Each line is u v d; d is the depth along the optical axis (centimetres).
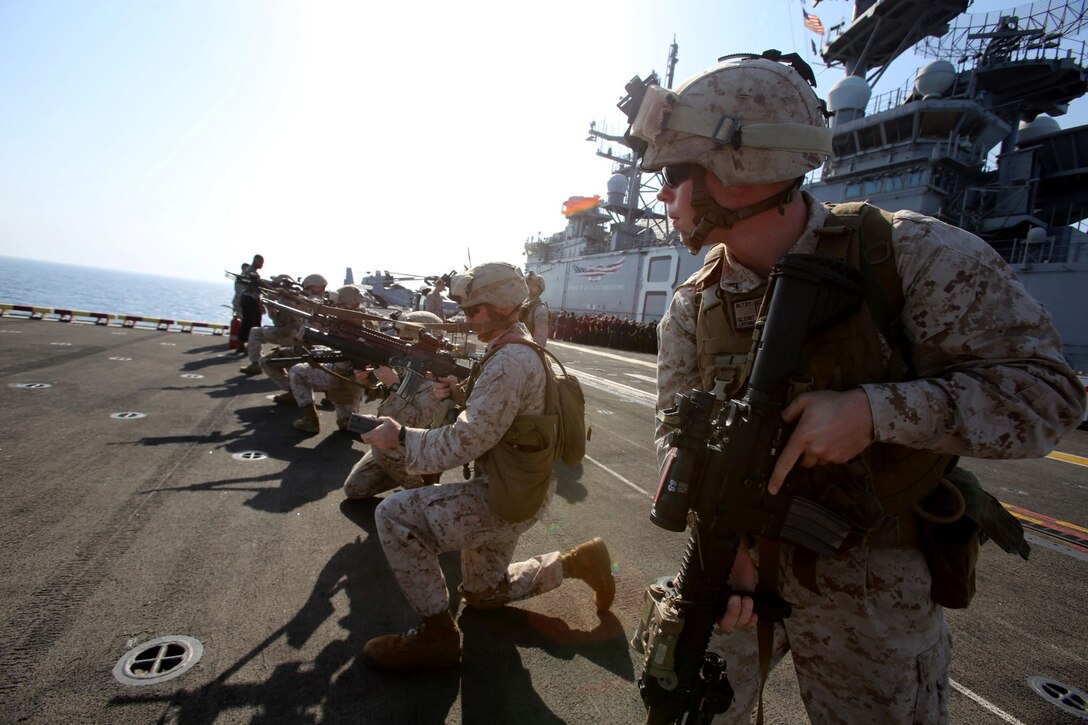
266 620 246
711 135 100
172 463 435
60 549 289
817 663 120
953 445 89
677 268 2388
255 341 850
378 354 331
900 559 110
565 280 3431
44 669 203
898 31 1875
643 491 470
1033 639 281
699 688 105
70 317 1431
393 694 208
